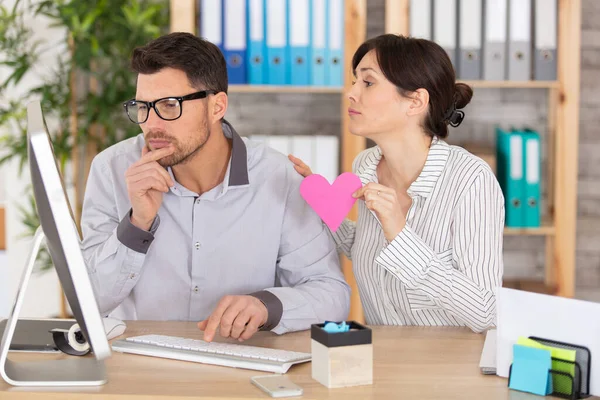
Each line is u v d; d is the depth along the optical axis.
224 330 1.93
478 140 4.05
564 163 3.63
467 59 3.62
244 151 2.33
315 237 2.34
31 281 4.29
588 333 1.61
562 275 3.67
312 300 2.17
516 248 4.09
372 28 4.04
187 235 2.33
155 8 3.98
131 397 1.61
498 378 1.73
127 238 2.12
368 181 2.48
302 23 3.61
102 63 4.16
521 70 3.62
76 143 4.00
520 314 1.69
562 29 3.60
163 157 2.14
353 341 1.66
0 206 5.08
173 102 2.10
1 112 4.07
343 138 3.69
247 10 3.62
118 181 2.34
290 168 2.39
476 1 3.60
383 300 2.41
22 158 4.07
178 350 1.87
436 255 2.17
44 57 4.14
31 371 1.73
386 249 2.14
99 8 3.97
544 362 1.62
